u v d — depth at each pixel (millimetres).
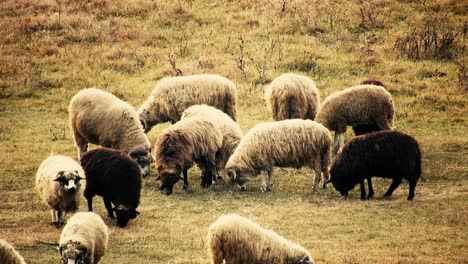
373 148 80375
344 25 139125
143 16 144750
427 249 66188
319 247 67062
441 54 128750
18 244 67750
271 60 126250
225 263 57625
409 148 80188
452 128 104250
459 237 69438
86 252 57562
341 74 122125
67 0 150125
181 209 79062
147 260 64438
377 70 123000
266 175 90562
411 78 120688
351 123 95125
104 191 74562
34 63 127438
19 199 82250
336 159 82375
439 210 76938
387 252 65562
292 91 96125
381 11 143125
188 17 143875
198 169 94500
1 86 119250
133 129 90125
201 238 69812
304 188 86500
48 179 71688
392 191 82375
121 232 71500
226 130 89375
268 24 140625
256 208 78625
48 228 72938
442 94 114375
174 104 99125
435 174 88375
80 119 90938
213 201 81562
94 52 131250
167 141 84375
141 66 126688
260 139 84562
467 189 84000
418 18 140375
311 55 126938
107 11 146000
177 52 130750
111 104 91312
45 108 113250
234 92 100250
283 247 57781
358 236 69938
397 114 108250
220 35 137000
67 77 122562
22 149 97688
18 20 141750
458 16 141250
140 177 75125
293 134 84062
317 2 147125
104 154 75375
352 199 82062
